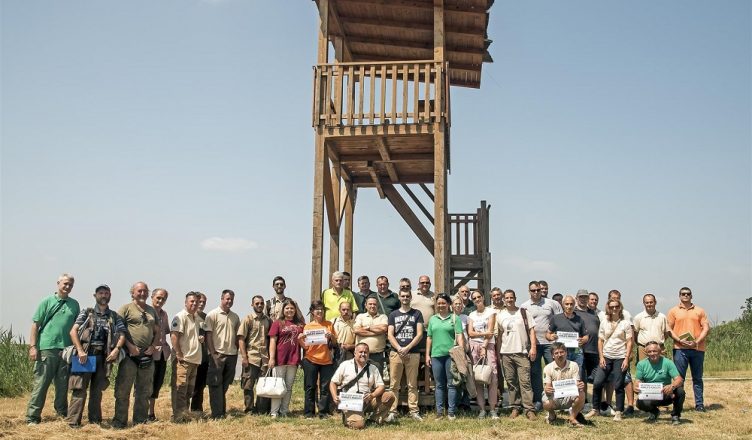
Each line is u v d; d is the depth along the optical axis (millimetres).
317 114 12617
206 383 10680
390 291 11273
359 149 14117
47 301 9562
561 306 11766
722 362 19203
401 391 10969
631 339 10484
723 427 9531
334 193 15008
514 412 10398
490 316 10477
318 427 9422
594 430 9266
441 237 12023
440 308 10320
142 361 9641
